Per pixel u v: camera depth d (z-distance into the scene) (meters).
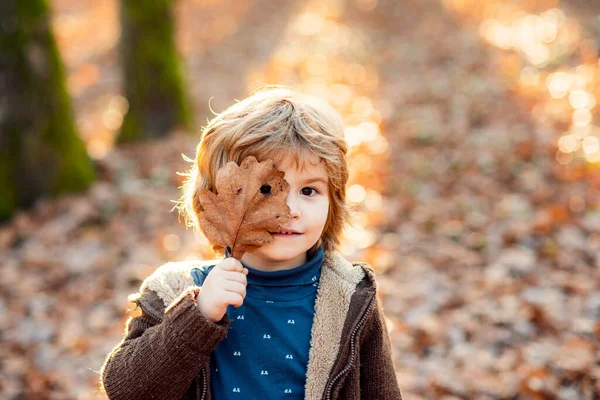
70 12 19.25
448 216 5.73
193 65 13.27
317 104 1.83
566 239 4.99
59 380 3.81
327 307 1.78
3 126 6.18
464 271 4.83
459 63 10.75
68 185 6.35
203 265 1.88
